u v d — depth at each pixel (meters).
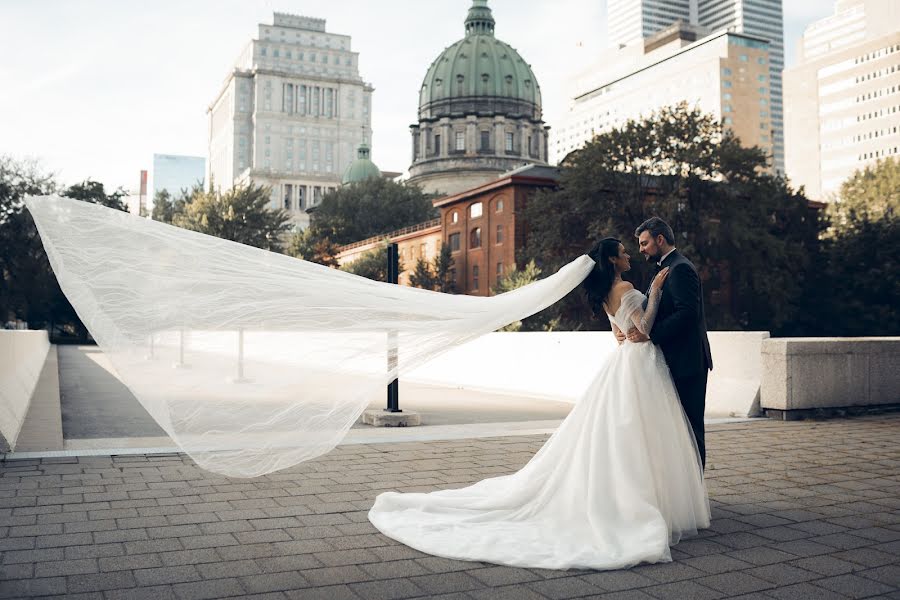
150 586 3.25
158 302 3.96
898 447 7.27
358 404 4.22
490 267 57.00
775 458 6.66
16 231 48.09
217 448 4.02
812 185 135.00
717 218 39.50
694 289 4.37
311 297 4.15
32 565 3.51
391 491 5.19
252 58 145.50
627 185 40.03
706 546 4.04
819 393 9.52
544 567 3.61
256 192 66.56
